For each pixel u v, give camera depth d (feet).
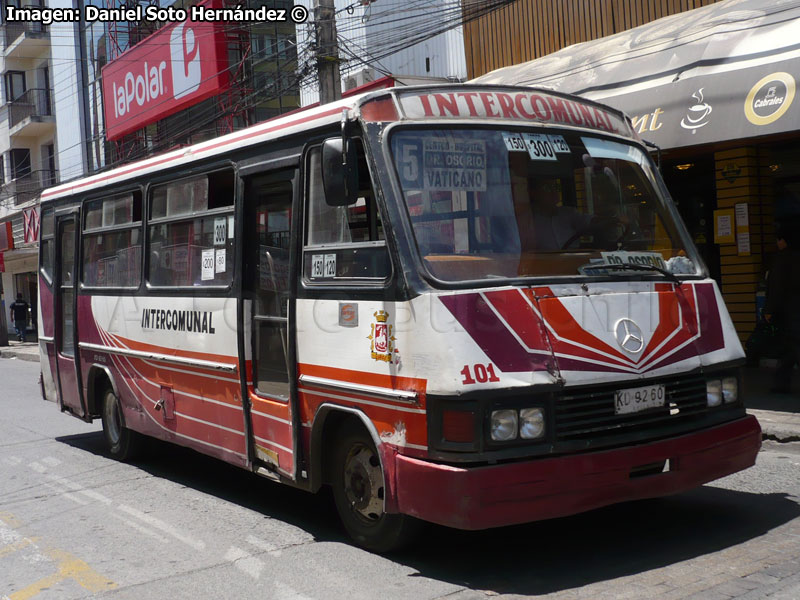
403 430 15.44
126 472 27.09
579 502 14.87
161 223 25.07
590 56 37.93
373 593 15.07
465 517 14.24
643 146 19.34
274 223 19.86
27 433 35.83
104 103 89.30
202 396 22.70
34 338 105.81
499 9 47.06
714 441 16.48
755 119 28.32
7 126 115.44
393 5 62.80
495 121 17.22
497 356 14.67
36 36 108.27
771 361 36.99
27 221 98.37
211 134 73.92
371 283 16.38
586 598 14.10
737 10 32.53
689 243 18.66
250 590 15.72
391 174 16.12
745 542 16.55
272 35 69.97
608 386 15.44
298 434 18.44
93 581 16.75
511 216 16.53
